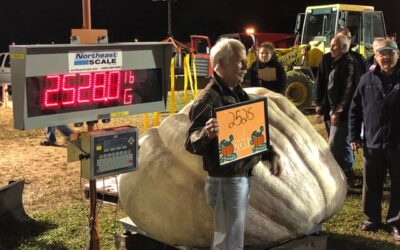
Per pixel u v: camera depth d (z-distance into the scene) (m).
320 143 4.64
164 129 4.23
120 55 3.50
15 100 3.10
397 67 4.70
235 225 3.15
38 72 3.10
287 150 4.18
